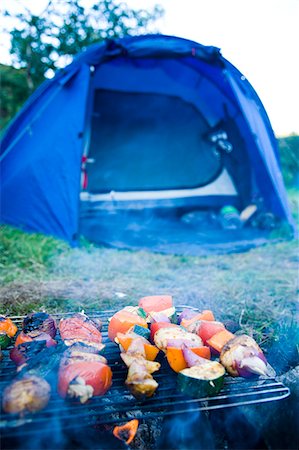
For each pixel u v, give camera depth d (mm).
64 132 4586
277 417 1543
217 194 5719
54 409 1253
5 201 4992
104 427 1494
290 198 7164
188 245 4676
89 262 3930
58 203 4574
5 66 9828
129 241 4746
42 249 4109
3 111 9938
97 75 5477
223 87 5320
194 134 5953
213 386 1327
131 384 1286
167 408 1459
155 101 5891
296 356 2078
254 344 1476
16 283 3242
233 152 5645
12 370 1487
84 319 1682
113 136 5793
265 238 5031
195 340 1475
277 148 5152
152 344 1566
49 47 9844
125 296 3037
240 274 3770
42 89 4957
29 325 1630
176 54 4555
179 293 3195
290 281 3602
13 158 5043
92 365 1314
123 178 5625
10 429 1206
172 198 5559
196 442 1454
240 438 1516
